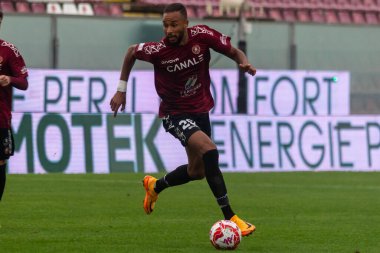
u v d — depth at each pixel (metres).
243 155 66.25
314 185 54.72
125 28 74.06
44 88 68.00
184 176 31.45
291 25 77.81
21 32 71.12
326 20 99.94
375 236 31.42
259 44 76.94
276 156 67.12
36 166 61.22
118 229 32.59
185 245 28.55
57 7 87.75
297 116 67.88
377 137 69.88
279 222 35.41
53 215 36.97
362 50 79.62
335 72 75.62
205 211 39.25
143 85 70.44
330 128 68.56
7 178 56.16
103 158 62.78
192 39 29.67
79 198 44.44
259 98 73.62
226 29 76.12
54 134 61.84
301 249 28.12
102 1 83.75
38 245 28.27
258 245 28.83
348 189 52.00
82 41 72.81
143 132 63.91
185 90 30.03
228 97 72.88
